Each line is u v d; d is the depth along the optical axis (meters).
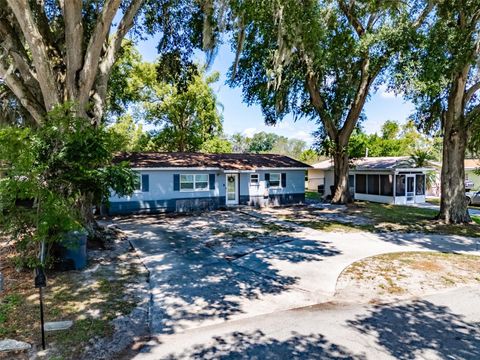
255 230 11.17
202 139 27.42
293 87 16.86
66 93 7.93
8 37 8.12
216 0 9.86
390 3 12.38
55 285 5.69
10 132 4.80
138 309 4.80
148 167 15.02
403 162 20.00
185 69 13.68
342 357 3.54
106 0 7.60
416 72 11.12
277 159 20.73
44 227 5.02
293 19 11.84
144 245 8.89
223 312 4.75
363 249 8.53
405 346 3.77
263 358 3.52
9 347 3.64
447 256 7.82
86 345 3.77
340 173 19.03
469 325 4.32
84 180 5.88
